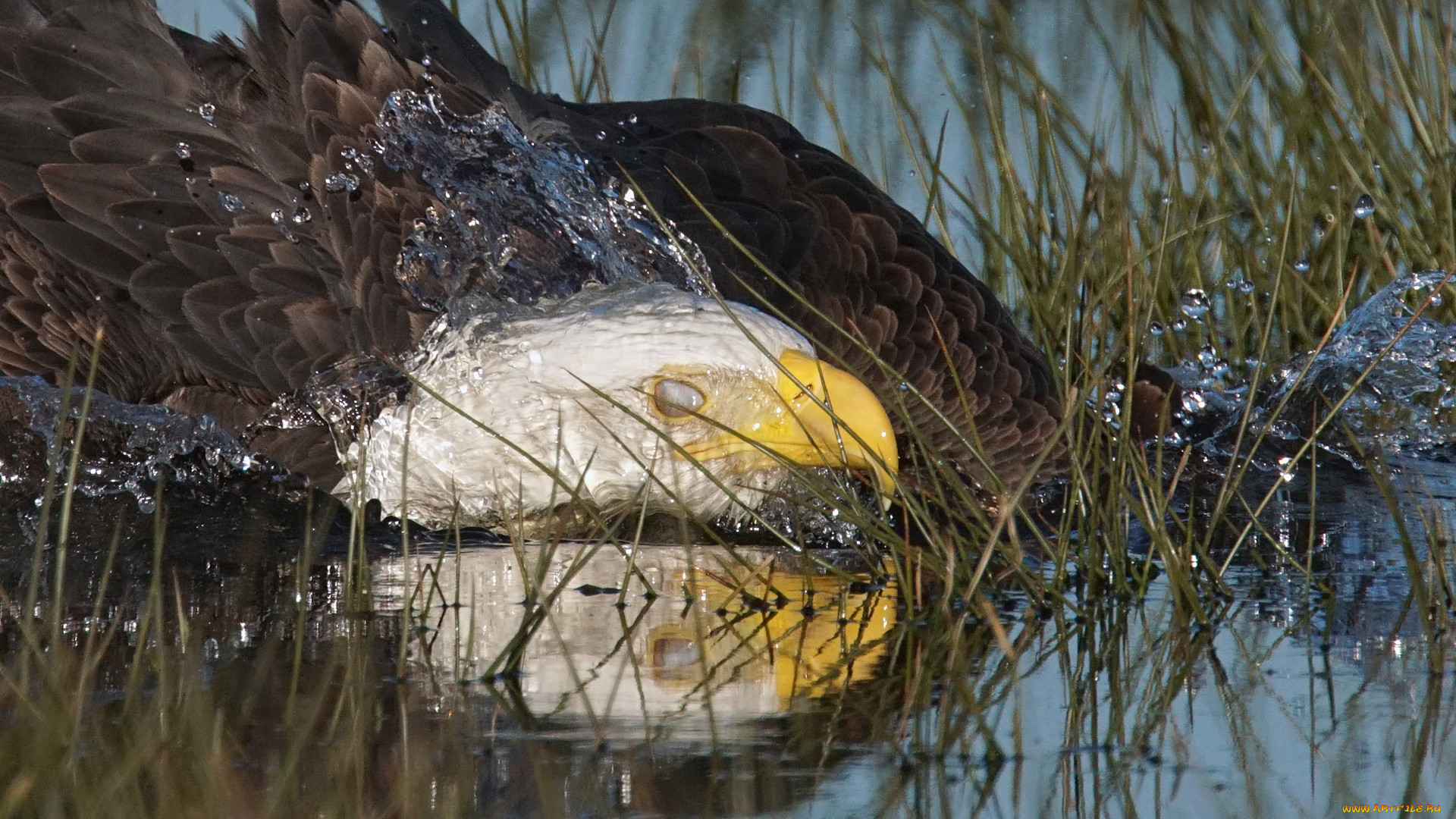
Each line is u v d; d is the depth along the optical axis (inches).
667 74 615.5
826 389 336.2
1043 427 389.7
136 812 196.9
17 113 379.6
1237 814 205.0
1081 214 484.1
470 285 362.9
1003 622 281.9
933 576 306.8
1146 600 295.6
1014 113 586.9
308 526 299.6
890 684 247.4
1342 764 219.5
